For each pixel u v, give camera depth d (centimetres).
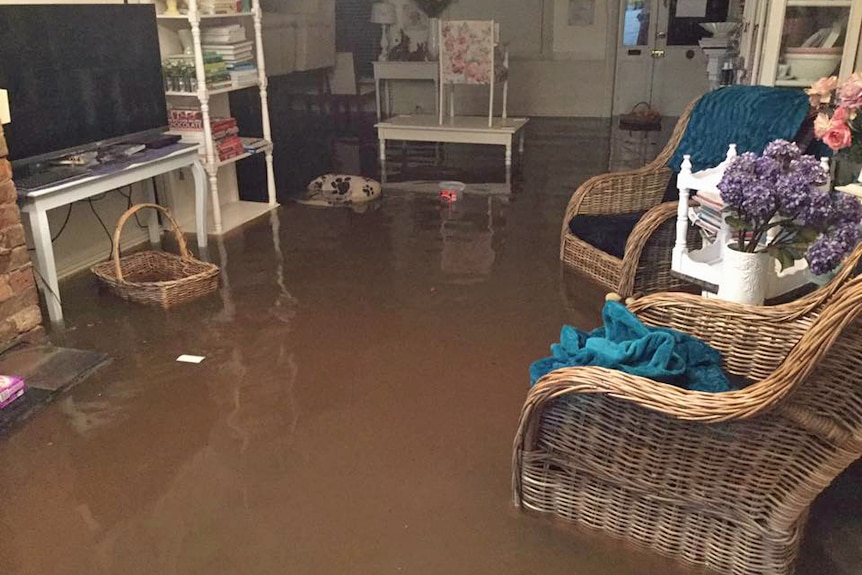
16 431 238
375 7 813
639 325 197
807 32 368
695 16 796
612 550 187
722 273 228
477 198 507
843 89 226
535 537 192
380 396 256
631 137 719
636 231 308
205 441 232
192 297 338
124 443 231
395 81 876
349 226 447
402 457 223
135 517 200
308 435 234
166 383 265
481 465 220
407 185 545
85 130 344
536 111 862
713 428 166
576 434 185
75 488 211
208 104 409
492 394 256
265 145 469
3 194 280
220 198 479
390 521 197
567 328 212
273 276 366
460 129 586
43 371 271
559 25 830
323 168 602
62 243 367
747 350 216
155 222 416
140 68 374
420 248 405
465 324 310
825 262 197
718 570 179
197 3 404
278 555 186
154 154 363
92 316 320
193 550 188
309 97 883
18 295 293
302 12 806
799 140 287
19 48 307
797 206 193
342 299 337
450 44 584
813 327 147
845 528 192
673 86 825
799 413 155
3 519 199
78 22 334
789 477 163
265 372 272
